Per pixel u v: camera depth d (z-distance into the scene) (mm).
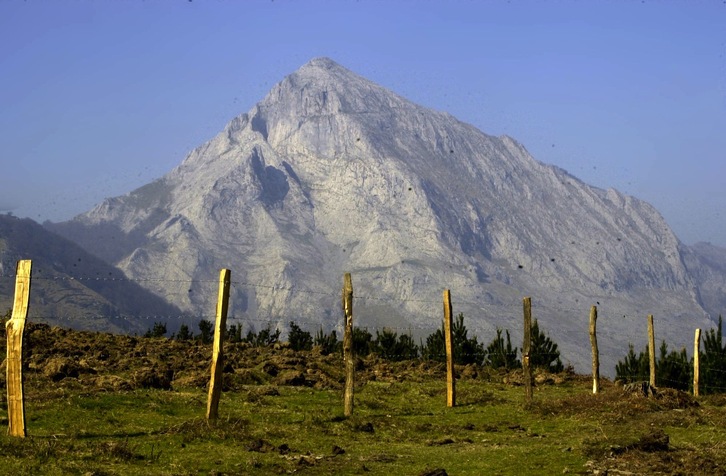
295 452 21562
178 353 36812
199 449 20906
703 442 23906
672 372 44625
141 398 26219
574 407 30656
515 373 43875
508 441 24547
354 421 25719
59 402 24406
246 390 30391
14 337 20188
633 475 19234
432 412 30562
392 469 20031
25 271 20109
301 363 37188
